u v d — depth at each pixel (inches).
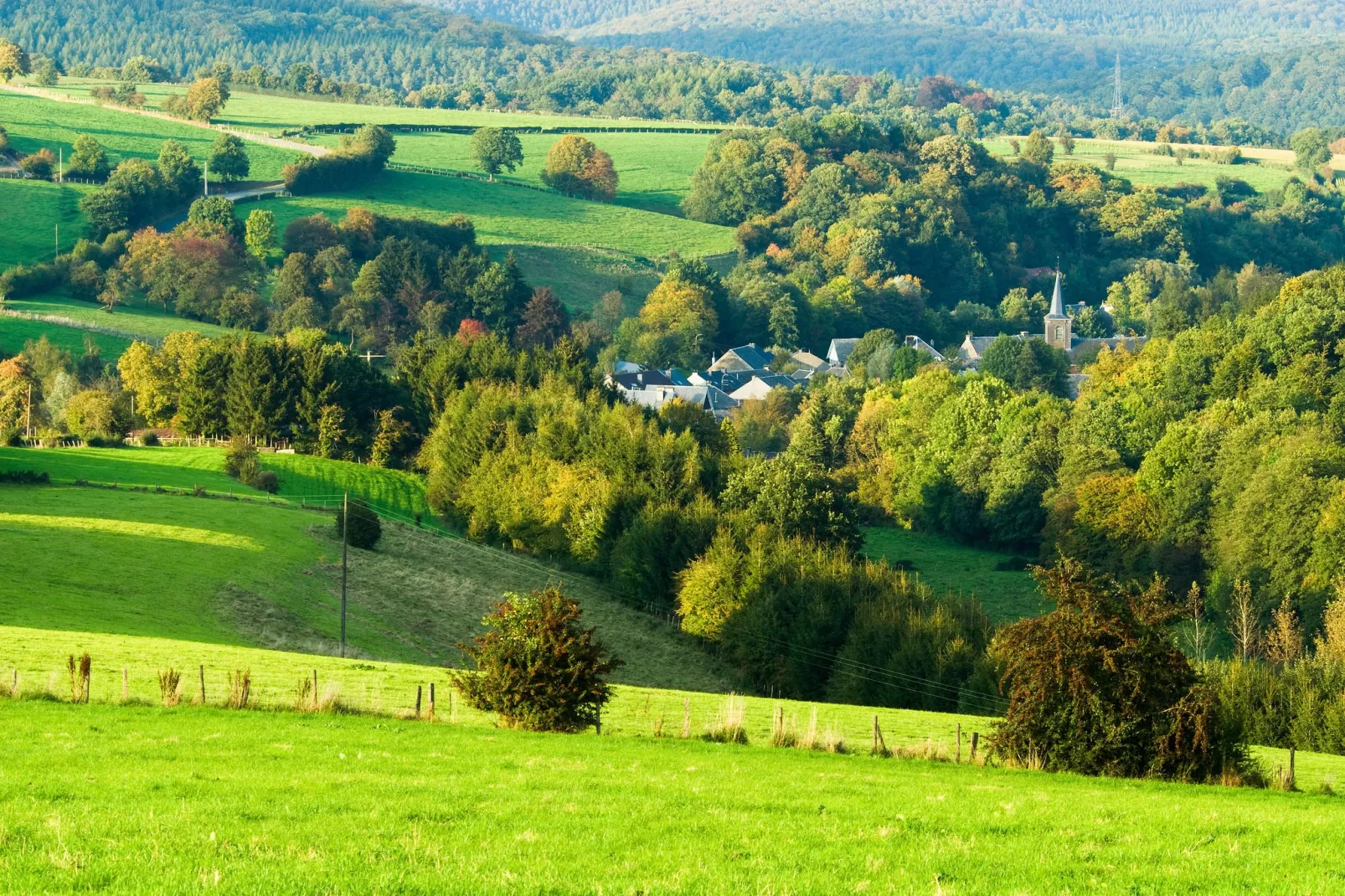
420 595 5315.0
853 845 1457.9
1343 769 2955.2
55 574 4397.1
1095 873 1385.3
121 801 1567.4
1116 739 2362.2
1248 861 1472.7
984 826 1608.0
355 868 1263.5
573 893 1209.4
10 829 1387.8
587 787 1791.3
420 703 2573.8
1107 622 2395.4
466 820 1508.4
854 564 5487.2
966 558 7509.8
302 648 4276.6
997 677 4222.4
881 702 4626.0
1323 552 5620.1
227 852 1314.0
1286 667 4040.4
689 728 2741.1
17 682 2471.7
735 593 5211.6
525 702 2506.2
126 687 2509.8
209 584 4645.7
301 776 1772.9
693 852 1387.8
